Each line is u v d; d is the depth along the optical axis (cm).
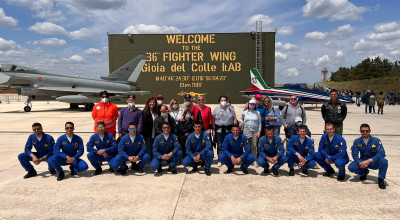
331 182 461
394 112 2005
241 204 365
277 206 358
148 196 396
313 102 2256
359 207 353
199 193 409
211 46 3259
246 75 3266
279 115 601
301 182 462
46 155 493
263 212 339
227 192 413
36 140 488
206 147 511
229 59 3262
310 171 534
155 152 514
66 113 1973
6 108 2577
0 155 675
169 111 606
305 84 2328
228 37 3247
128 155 516
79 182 464
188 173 523
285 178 487
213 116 588
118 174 515
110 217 326
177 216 328
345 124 1276
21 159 475
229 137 516
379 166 429
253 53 3247
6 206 360
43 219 321
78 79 2269
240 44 3247
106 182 465
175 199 384
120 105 3303
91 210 346
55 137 962
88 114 1883
